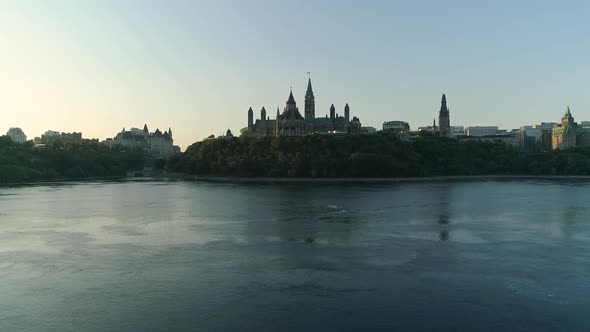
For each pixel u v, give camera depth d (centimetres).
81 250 8681
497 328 5172
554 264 7575
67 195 19300
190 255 8288
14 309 5756
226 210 14225
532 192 19962
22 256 8219
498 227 10950
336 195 18888
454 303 5875
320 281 6756
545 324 5269
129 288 6488
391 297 6084
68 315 5569
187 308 5759
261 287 6506
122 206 15312
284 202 16388
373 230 10644
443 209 14225
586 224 11350
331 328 5184
